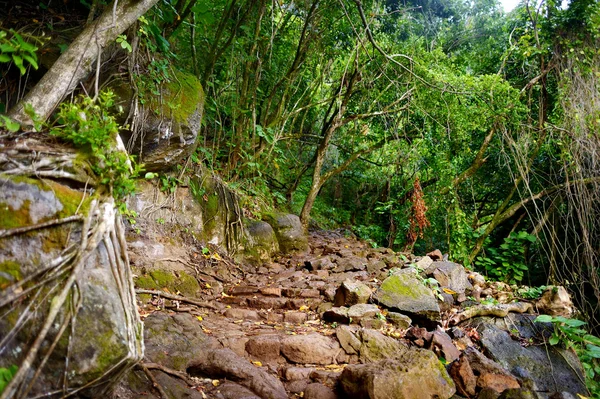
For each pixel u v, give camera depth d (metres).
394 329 4.35
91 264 1.93
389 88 8.83
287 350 3.70
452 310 5.00
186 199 5.79
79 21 4.32
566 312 5.21
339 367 3.68
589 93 6.84
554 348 4.66
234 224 6.50
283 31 8.20
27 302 1.71
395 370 3.24
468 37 10.65
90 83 4.07
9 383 1.56
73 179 2.00
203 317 4.32
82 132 2.11
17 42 2.29
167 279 4.77
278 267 6.48
